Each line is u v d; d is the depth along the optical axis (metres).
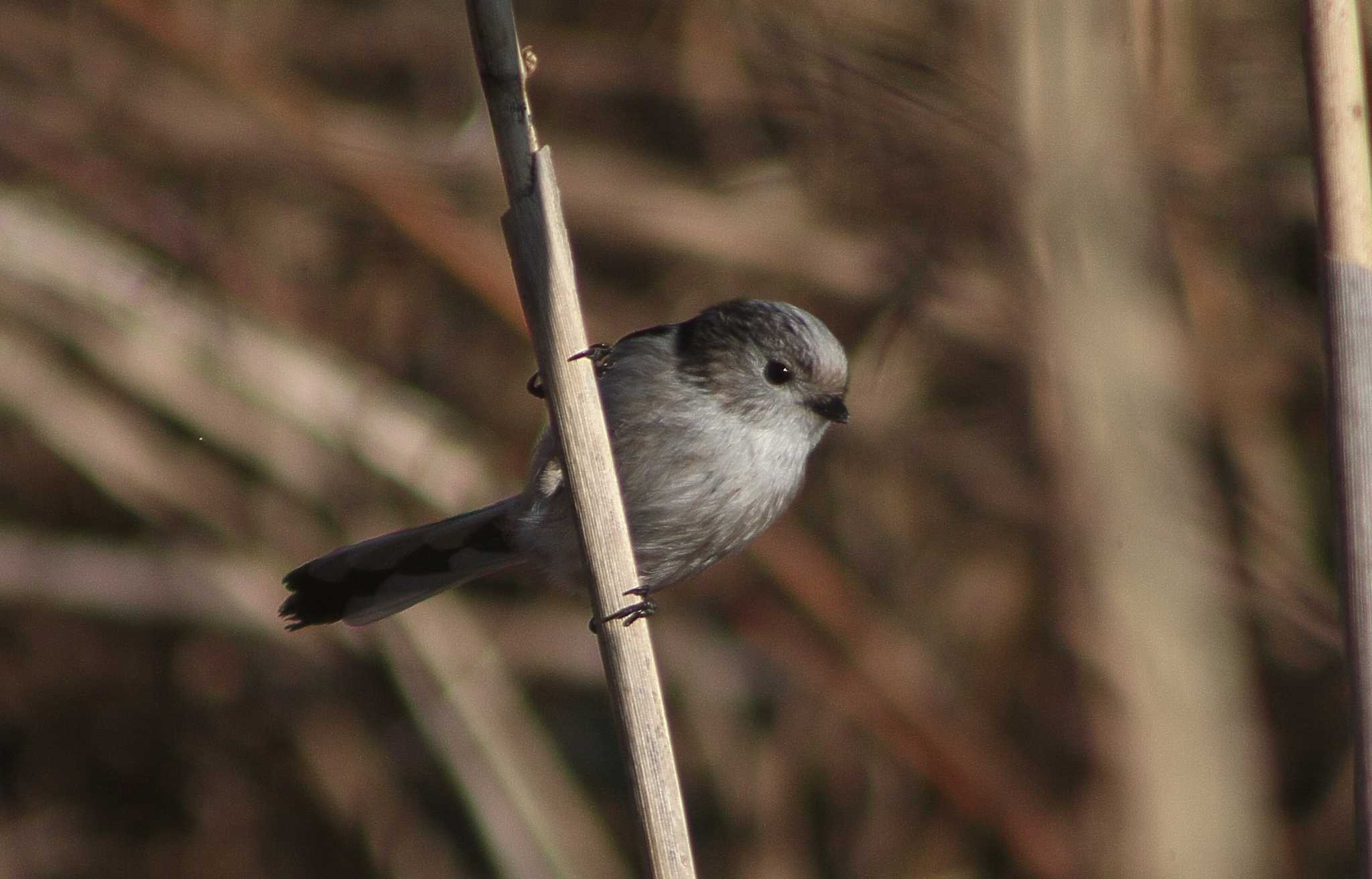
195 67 11.59
